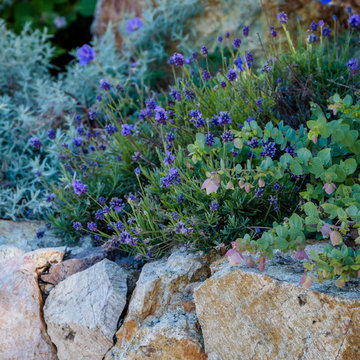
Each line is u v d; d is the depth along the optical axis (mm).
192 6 4184
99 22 4906
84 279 2656
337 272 1980
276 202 2508
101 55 4441
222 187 2553
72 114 3994
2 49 4340
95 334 2477
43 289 2771
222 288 2240
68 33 5766
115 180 3055
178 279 2504
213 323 2260
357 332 1913
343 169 2264
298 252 2084
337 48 3691
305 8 3797
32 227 3209
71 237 3057
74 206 3119
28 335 2643
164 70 4312
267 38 3816
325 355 1959
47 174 3424
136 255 2686
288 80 3236
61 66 5457
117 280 2604
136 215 2824
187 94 2994
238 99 2996
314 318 2002
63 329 2576
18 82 4250
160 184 2758
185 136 3014
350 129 2500
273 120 2904
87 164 3344
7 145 3783
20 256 2830
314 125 2258
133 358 2354
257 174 2309
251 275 2170
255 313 2146
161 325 2355
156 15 4453
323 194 2410
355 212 2086
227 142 2469
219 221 2650
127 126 2732
